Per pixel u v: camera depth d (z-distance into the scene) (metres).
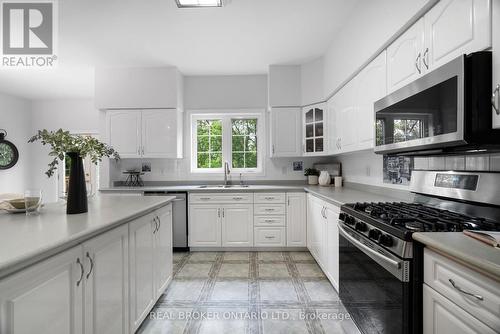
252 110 3.93
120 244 1.45
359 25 2.17
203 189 3.31
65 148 1.51
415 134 1.39
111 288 1.36
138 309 1.66
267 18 2.42
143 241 1.74
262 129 3.96
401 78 1.64
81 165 1.56
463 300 0.88
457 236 1.04
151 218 1.87
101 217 1.40
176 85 3.57
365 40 2.05
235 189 3.30
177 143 3.61
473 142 1.06
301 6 2.24
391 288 1.22
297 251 3.35
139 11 2.27
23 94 4.50
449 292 0.94
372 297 1.42
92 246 1.20
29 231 1.11
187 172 3.96
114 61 3.32
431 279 1.04
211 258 3.11
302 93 3.52
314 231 2.88
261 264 2.91
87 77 3.80
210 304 2.08
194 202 3.34
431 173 1.67
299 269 2.76
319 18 2.42
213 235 3.34
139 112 3.57
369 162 2.71
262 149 3.96
